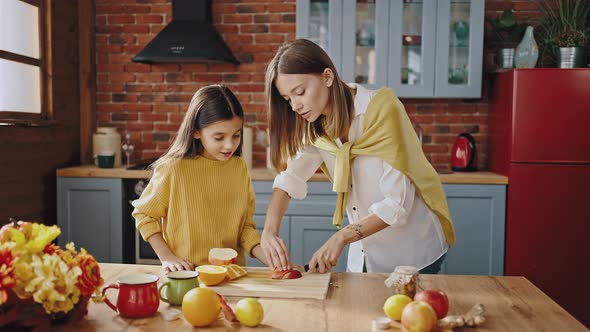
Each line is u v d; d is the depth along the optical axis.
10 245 1.15
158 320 1.28
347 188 1.90
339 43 3.77
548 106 3.41
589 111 3.40
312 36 3.81
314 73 1.72
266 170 3.78
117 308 1.31
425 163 1.93
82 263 1.24
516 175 3.46
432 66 3.75
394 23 3.74
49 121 3.62
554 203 3.45
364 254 2.02
